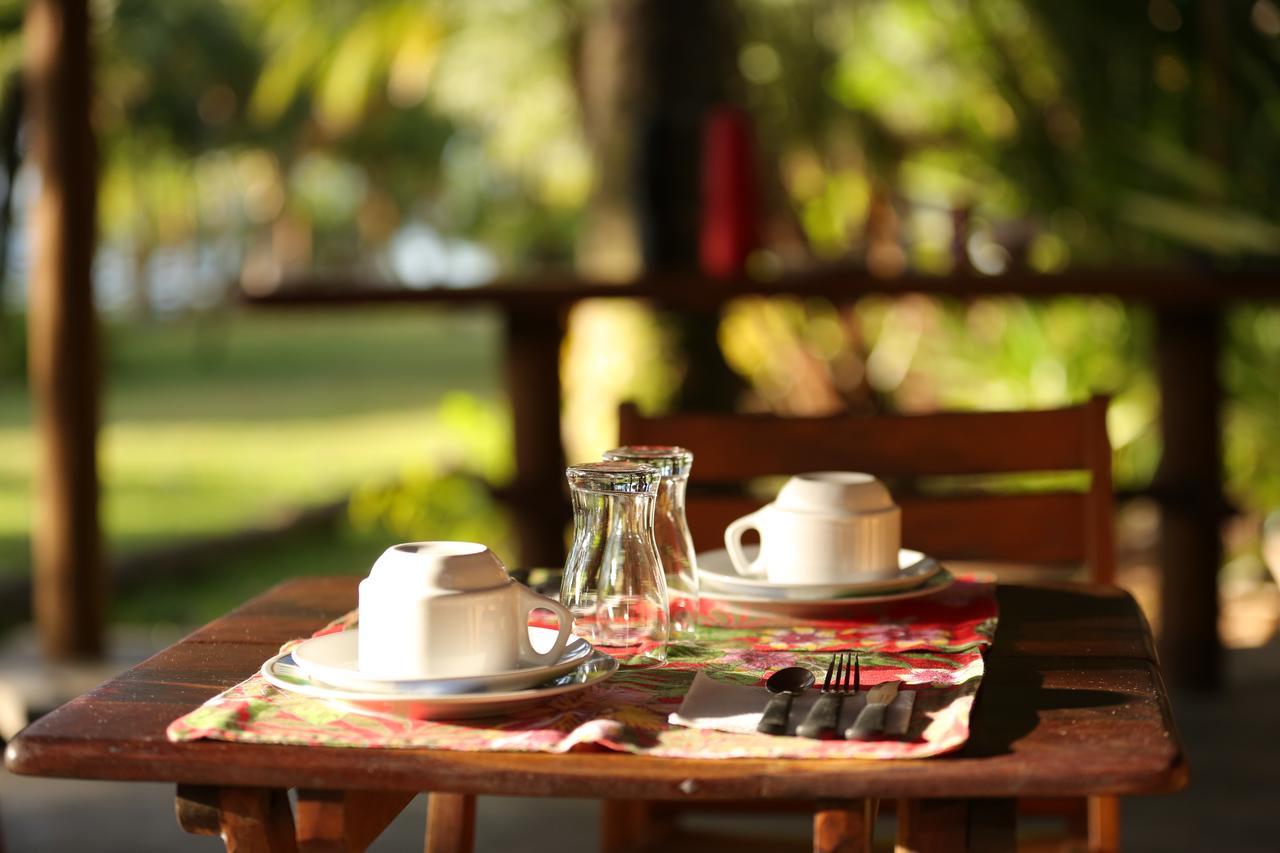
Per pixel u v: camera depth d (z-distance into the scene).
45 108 4.22
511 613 1.14
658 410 4.86
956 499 1.96
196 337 23.45
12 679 4.01
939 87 6.06
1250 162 4.38
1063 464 1.96
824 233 6.57
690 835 1.87
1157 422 3.97
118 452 11.09
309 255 21.50
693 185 4.16
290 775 1.02
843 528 1.48
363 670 1.14
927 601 1.52
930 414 1.97
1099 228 4.76
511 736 1.05
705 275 3.70
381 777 1.01
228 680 1.23
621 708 1.13
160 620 5.86
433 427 12.41
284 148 12.81
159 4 11.01
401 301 3.56
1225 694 3.89
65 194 4.21
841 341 5.63
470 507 5.43
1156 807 3.07
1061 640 1.35
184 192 16.66
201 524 7.95
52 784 3.29
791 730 1.06
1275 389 4.76
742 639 1.37
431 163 19.92
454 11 10.09
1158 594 4.02
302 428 12.55
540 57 10.73
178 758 1.03
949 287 3.54
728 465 1.97
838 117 6.60
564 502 3.83
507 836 2.98
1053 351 5.04
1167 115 4.60
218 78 11.57
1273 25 4.30
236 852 1.06
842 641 1.35
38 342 4.20
